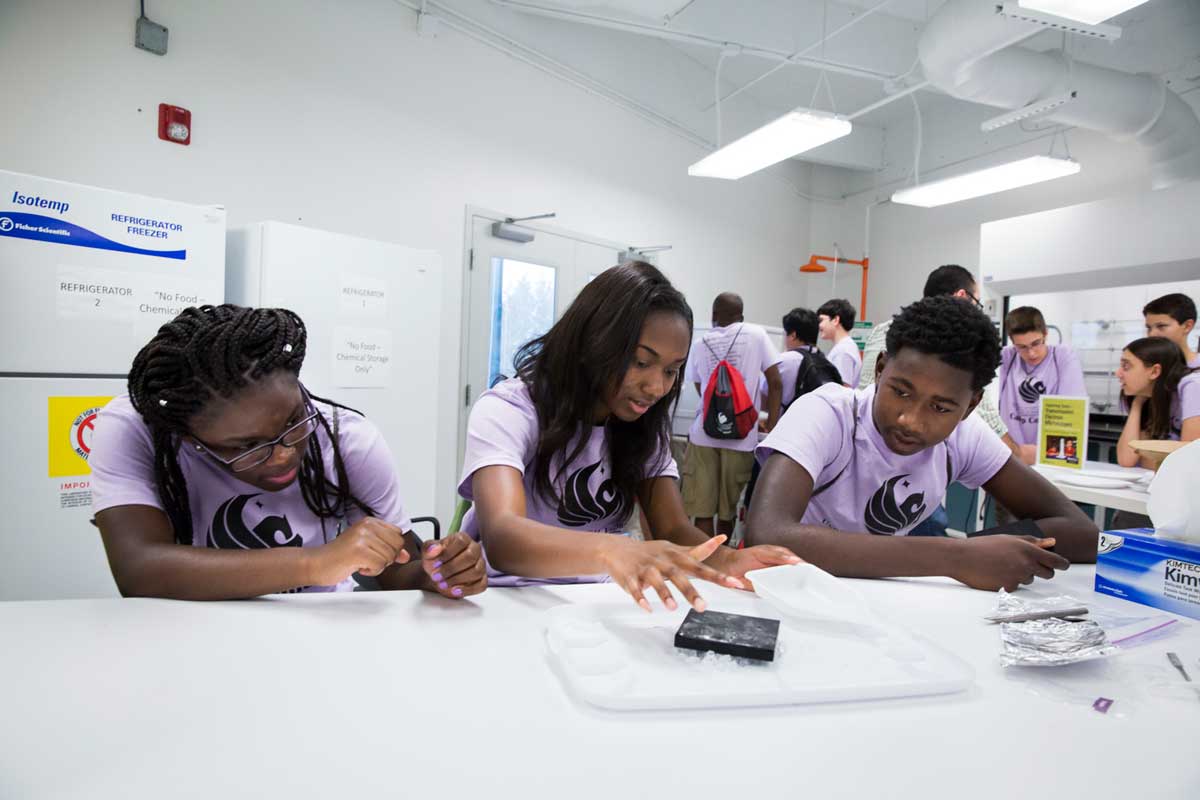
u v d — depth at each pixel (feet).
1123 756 1.53
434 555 2.52
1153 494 2.90
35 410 5.09
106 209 5.33
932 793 1.35
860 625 2.27
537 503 3.54
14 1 6.11
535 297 11.80
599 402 3.42
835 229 19.52
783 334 16.66
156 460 2.83
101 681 1.73
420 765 1.39
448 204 10.26
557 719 1.61
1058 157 12.80
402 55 9.51
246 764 1.37
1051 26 7.95
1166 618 2.53
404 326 7.59
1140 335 11.47
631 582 2.27
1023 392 10.34
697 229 15.65
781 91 16.33
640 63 13.60
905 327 3.38
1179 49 11.94
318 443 3.09
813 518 4.09
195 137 7.41
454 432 10.54
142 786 1.29
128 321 5.49
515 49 11.10
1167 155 11.68
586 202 12.75
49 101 6.36
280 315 2.77
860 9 12.25
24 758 1.37
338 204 8.85
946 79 10.28
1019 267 12.81
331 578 2.47
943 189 12.78
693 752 1.48
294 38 8.25
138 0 6.86
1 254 4.91
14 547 5.06
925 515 4.22
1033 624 2.27
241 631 2.12
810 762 1.46
